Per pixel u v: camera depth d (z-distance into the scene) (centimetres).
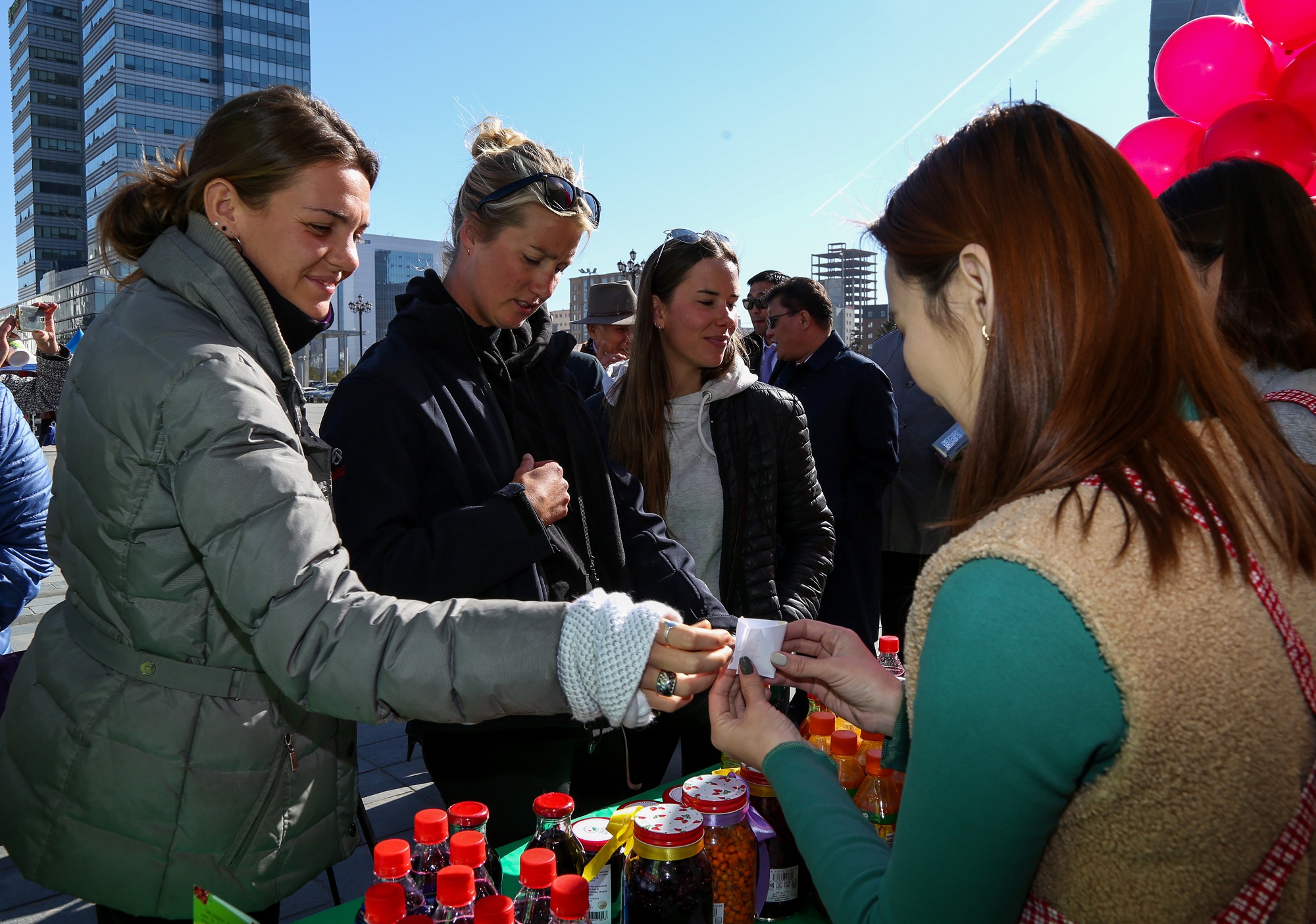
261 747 115
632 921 110
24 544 202
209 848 114
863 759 141
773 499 232
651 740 189
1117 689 58
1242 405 72
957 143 81
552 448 179
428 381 158
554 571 165
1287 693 62
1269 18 262
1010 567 63
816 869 83
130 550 108
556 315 7394
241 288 116
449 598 142
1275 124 243
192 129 8331
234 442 100
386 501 146
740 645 114
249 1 8594
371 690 94
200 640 112
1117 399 68
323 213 122
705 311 224
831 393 341
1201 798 59
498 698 95
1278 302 134
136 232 125
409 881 106
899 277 84
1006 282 72
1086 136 76
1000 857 62
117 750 112
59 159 9444
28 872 117
